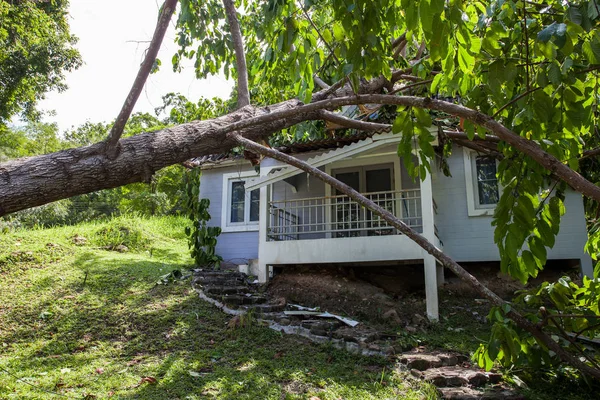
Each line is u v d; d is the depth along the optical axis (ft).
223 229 37.19
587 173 25.52
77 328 19.86
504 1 9.84
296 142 30.94
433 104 9.66
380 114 26.40
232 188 38.19
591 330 14.29
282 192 34.47
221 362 16.67
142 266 29.71
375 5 8.97
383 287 27.61
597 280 14.08
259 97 25.63
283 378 15.16
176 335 19.33
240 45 15.19
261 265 28.37
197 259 33.17
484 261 29.07
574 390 15.20
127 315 21.31
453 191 30.22
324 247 26.89
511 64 9.21
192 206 34.09
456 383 15.24
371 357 17.25
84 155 8.99
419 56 20.75
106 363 16.39
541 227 11.13
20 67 57.52
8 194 7.88
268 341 19.06
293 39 10.45
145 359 16.87
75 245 34.47
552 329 14.12
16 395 13.06
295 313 22.20
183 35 20.53
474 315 24.39
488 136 16.47
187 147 10.91
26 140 76.38
